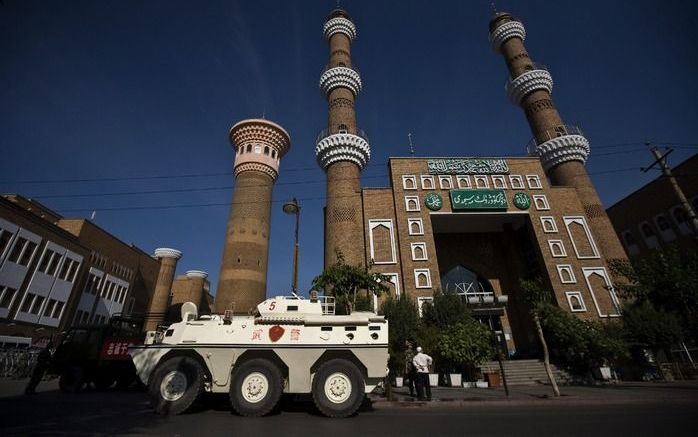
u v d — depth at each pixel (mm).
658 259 17797
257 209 40281
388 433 6707
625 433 6543
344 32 43156
